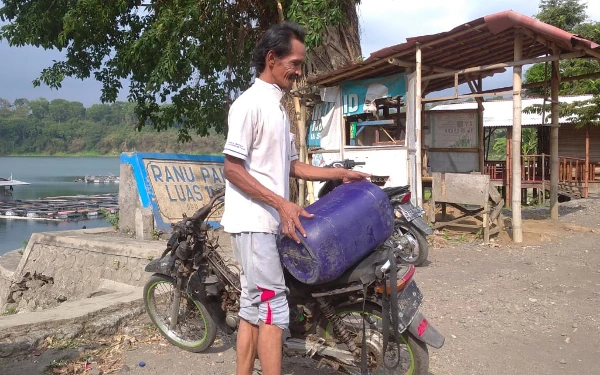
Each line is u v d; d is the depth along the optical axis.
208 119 12.32
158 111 13.12
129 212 7.48
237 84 11.77
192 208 7.68
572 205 12.80
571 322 4.54
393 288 2.82
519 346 4.04
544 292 5.43
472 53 8.84
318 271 2.73
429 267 6.52
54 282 7.15
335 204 2.87
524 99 21.64
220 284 3.75
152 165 7.56
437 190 8.30
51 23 11.75
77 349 3.90
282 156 2.82
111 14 10.98
